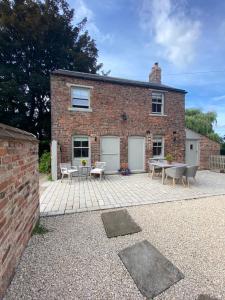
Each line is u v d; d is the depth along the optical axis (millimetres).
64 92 9148
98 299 1896
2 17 11570
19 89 12055
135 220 3947
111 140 10141
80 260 2553
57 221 3906
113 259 2592
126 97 10320
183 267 2416
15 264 2293
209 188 6898
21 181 2602
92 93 9648
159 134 11148
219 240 3102
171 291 2018
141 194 6023
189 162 12172
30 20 11797
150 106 10883
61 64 14000
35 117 14453
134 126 10539
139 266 2428
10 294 1938
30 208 3148
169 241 3076
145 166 10812
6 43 12117
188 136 12086
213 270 2352
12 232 2184
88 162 9688
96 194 6039
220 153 13664
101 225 3719
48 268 2369
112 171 10195
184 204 5043
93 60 15234
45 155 11000
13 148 2256
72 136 9383
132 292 2002
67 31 13898
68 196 5809
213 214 4281
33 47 13352
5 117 12383
